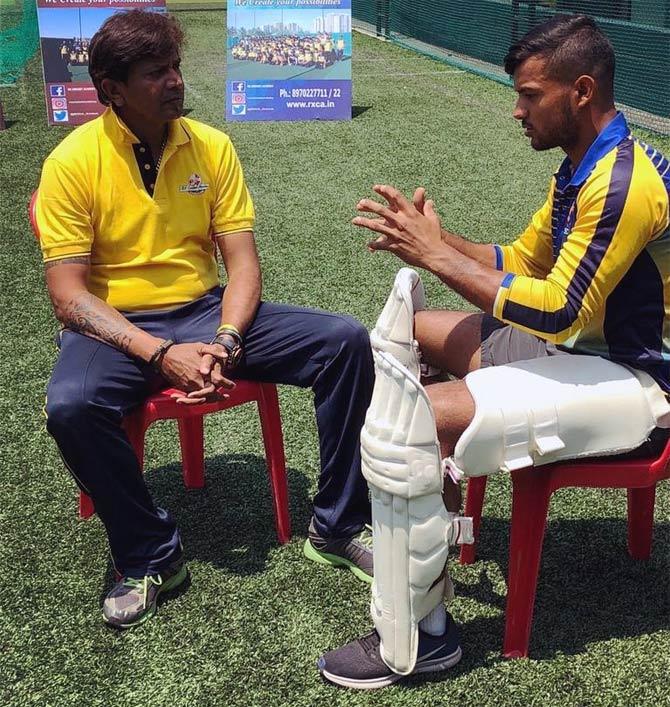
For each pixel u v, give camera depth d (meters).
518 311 1.98
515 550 2.07
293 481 2.99
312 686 2.11
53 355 3.93
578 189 2.03
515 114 2.09
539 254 2.40
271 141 7.70
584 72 1.96
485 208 5.77
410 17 14.02
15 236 5.47
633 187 1.88
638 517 2.49
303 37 8.39
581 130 2.03
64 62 8.30
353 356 2.36
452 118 8.40
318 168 6.80
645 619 2.30
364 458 1.91
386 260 4.95
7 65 11.68
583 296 1.93
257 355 2.45
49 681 2.15
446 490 2.14
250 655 2.21
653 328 2.02
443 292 4.55
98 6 8.27
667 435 2.04
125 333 2.33
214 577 2.51
